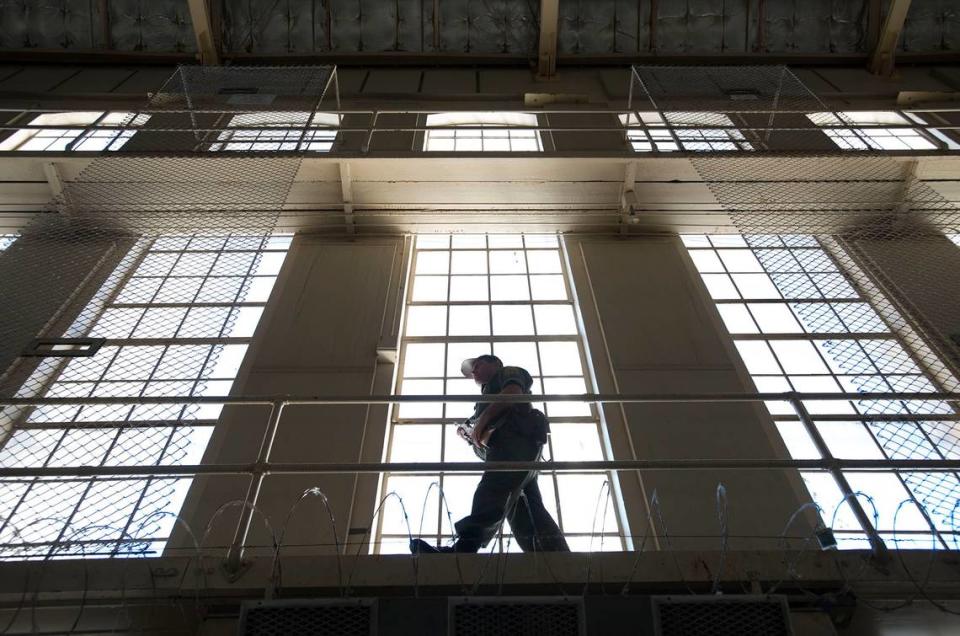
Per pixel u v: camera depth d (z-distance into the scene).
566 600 1.98
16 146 6.11
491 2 8.16
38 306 3.70
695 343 4.24
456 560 2.28
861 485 3.33
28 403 2.52
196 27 7.87
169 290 4.12
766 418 3.69
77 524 2.83
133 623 2.20
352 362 4.08
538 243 5.43
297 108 5.54
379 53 8.23
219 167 4.31
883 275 3.79
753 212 4.14
